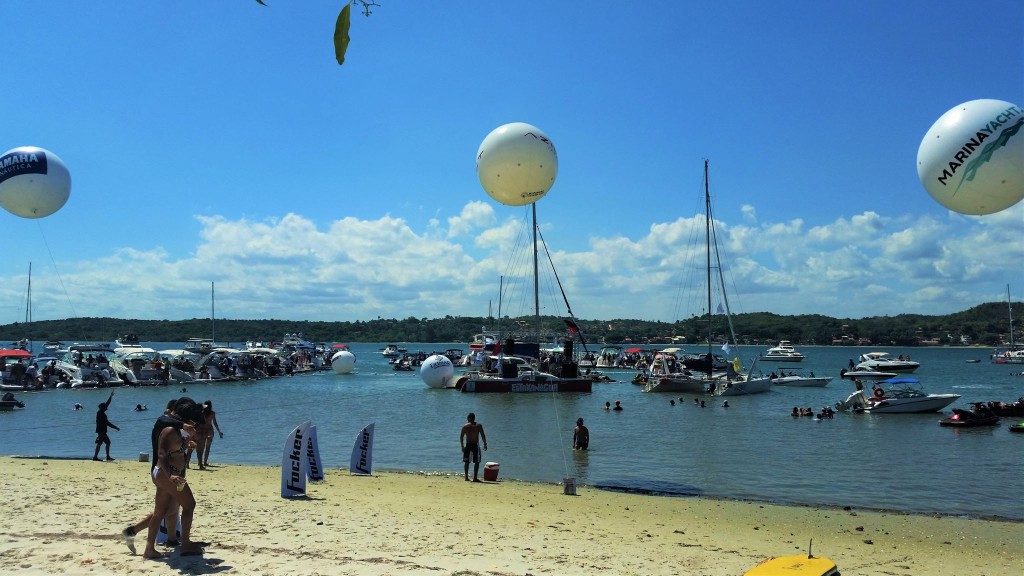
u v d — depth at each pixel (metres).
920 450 26.08
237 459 23.53
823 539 13.30
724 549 11.77
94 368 58.34
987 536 13.86
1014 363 114.56
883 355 91.88
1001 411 35.97
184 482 8.47
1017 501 17.66
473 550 10.06
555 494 17.22
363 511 13.16
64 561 8.22
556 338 83.69
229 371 70.12
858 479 20.48
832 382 72.06
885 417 37.88
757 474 21.17
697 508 16.06
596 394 55.66
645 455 24.80
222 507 12.70
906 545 13.01
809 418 37.53
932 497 18.08
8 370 53.44
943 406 39.19
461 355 108.19
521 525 12.73
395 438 29.38
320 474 17.41
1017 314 176.88
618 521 14.05
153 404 44.34
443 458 24.02
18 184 18.03
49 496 13.01
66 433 30.23
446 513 13.57
